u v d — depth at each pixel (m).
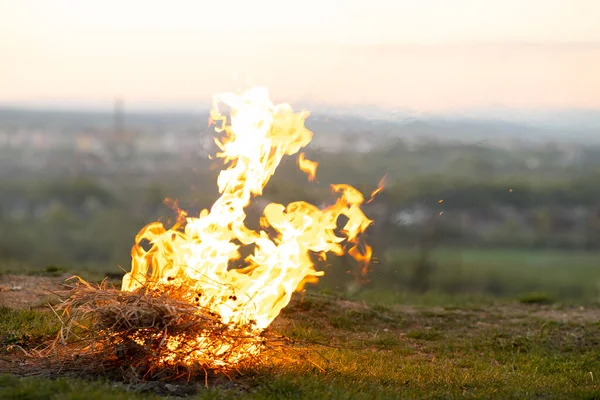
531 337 12.24
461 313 13.91
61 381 7.82
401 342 11.84
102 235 73.81
